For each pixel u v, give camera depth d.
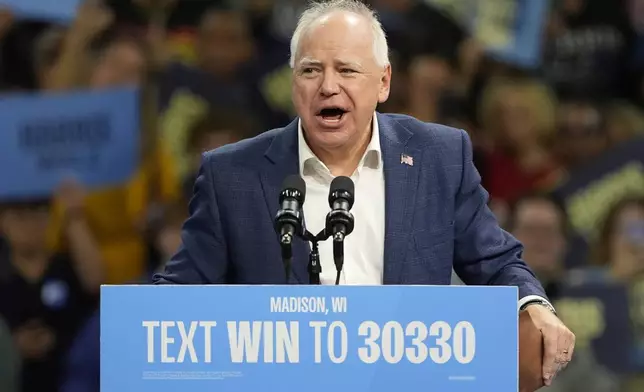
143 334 8.20
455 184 11.24
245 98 21.83
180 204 21.81
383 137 11.28
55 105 21.88
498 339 8.17
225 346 8.18
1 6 21.70
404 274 10.79
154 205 21.83
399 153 11.22
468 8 22.25
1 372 21.39
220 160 11.36
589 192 22.09
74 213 21.84
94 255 21.80
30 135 21.88
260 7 21.81
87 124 21.88
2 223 21.77
